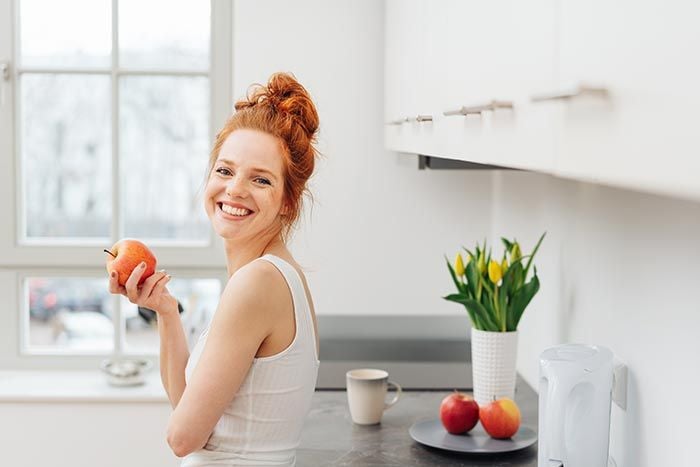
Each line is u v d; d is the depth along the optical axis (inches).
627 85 28.1
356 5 122.7
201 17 130.3
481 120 50.4
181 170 133.6
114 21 129.0
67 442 123.0
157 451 123.4
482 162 50.2
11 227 130.6
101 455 123.2
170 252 131.2
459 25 58.7
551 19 36.5
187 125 133.0
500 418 82.6
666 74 25.2
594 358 64.4
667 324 61.4
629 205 68.9
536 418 91.1
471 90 54.3
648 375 64.9
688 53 23.9
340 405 97.3
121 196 131.5
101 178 133.9
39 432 122.8
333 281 125.3
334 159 124.3
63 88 132.1
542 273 97.5
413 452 82.0
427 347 124.6
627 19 28.1
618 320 71.4
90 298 136.0
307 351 69.4
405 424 90.7
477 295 91.4
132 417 122.9
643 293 65.9
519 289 91.3
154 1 129.6
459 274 93.7
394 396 101.4
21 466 122.9
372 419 90.1
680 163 24.3
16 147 129.8
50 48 130.0
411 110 86.8
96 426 122.9
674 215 60.2
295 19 122.7
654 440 63.7
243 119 70.7
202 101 132.8
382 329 125.4
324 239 125.0
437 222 125.2
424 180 124.7
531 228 102.9
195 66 130.6
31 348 135.6
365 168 124.3
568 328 86.5
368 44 123.1
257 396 67.7
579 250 82.9
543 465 64.6
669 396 61.1
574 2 33.4
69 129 132.9
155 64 130.4
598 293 76.9
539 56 38.4
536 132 38.8
